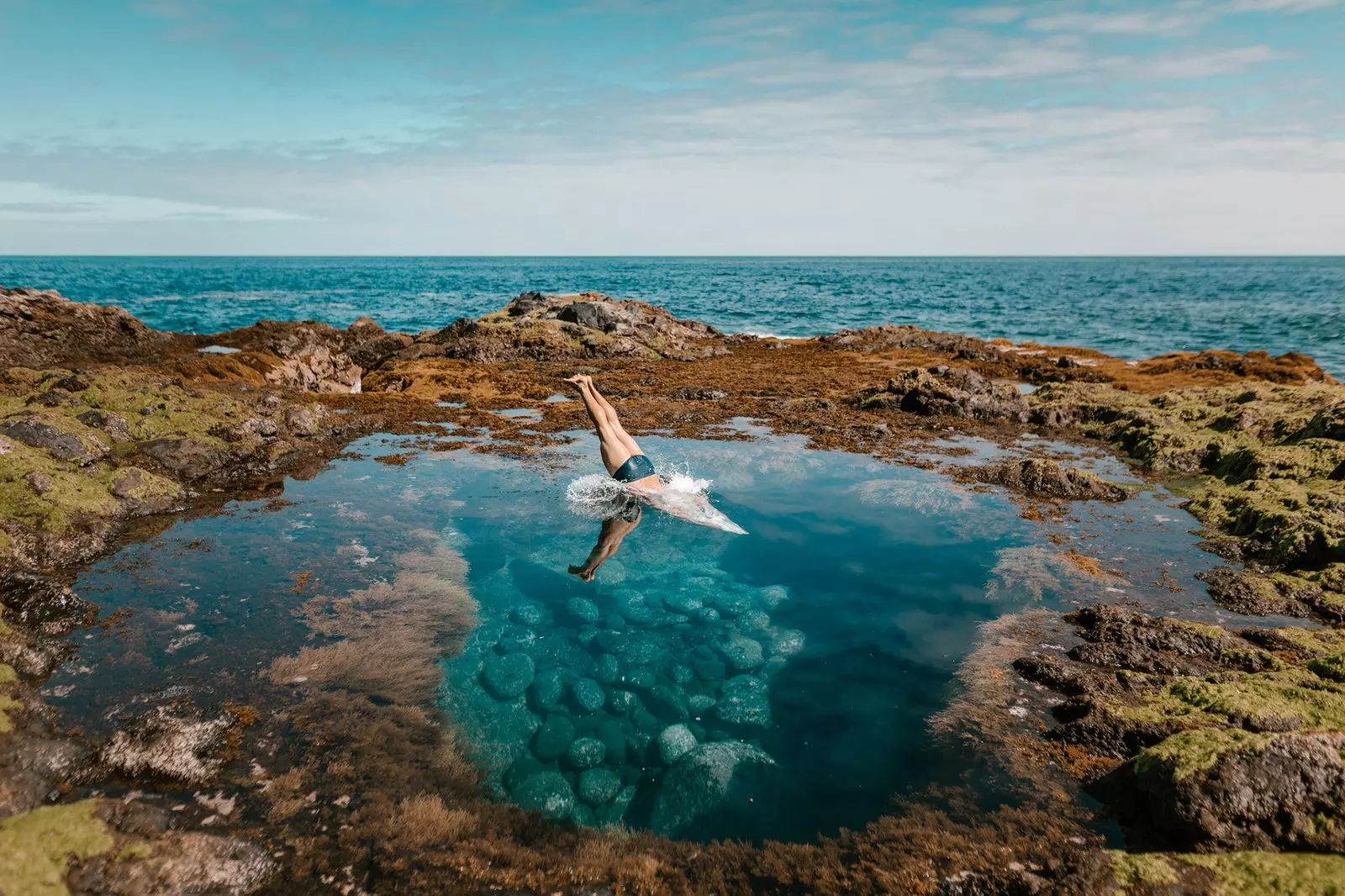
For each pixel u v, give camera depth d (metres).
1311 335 33.53
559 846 3.55
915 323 41.66
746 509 8.36
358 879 3.27
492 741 4.33
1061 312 49.47
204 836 3.36
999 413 13.76
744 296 67.62
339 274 132.62
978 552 7.20
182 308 47.03
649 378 17.73
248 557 6.71
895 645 5.47
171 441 9.10
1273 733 3.60
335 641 5.32
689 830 3.68
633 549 7.18
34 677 4.64
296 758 4.07
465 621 5.72
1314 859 3.15
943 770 4.12
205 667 4.91
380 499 8.41
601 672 5.08
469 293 75.19
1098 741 4.30
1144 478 9.88
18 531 6.38
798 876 3.37
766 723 4.54
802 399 15.03
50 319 14.63
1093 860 3.29
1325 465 8.38
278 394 13.32
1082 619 5.84
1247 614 5.97
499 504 8.34
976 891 3.25
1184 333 35.22
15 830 3.06
